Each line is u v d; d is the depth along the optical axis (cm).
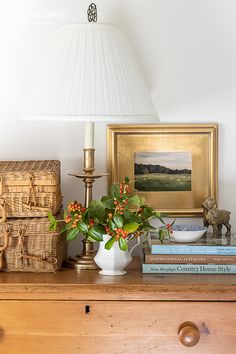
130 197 187
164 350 178
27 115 185
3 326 179
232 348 178
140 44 218
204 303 177
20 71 218
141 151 219
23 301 178
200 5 218
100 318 178
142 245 201
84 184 220
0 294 178
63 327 178
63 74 182
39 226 190
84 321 178
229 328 177
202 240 195
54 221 184
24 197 191
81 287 176
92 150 198
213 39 218
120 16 217
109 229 181
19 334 179
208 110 219
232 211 221
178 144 219
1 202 190
